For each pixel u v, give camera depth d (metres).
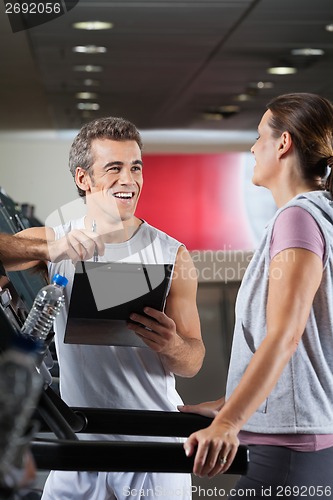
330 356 1.84
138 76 11.30
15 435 0.83
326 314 1.82
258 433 1.84
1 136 12.13
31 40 9.19
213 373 3.21
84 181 2.25
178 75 11.32
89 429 1.95
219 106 13.33
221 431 1.60
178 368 2.18
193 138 14.41
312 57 10.42
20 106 12.03
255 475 1.84
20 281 2.30
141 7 8.14
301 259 1.76
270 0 7.86
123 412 1.96
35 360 1.81
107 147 2.22
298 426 1.82
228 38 9.48
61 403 1.88
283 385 1.82
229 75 11.42
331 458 1.85
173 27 8.98
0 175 9.44
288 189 1.99
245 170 9.76
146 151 14.43
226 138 14.59
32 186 9.13
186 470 1.57
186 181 9.90
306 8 8.20
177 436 1.96
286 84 11.98
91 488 2.16
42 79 10.98
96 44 9.44
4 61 9.87
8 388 0.81
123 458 1.55
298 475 1.82
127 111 13.48
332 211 1.85
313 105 1.97
